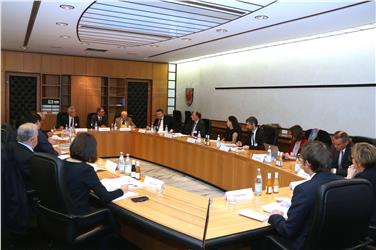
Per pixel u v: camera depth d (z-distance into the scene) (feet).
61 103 31.63
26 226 8.51
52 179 6.89
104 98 33.83
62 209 6.98
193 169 19.90
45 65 30.40
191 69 34.47
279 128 22.35
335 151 13.82
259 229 6.78
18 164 8.78
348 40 19.30
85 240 7.24
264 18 15.49
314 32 18.79
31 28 19.12
